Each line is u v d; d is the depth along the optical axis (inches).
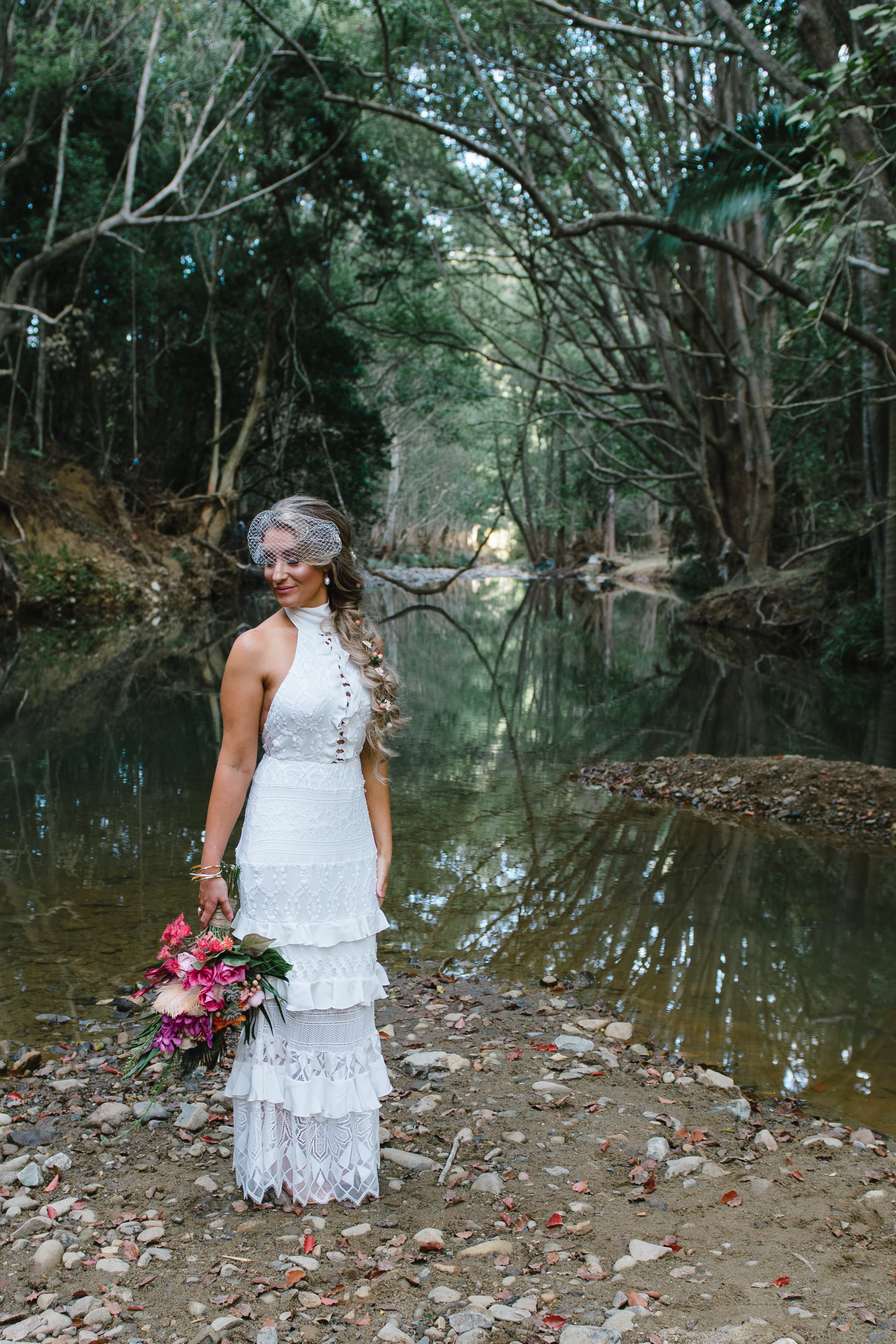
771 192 556.1
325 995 110.7
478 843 289.0
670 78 860.6
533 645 876.6
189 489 1302.9
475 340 1521.9
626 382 999.6
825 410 871.7
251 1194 113.9
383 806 124.0
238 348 1248.8
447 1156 127.1
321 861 111.9
